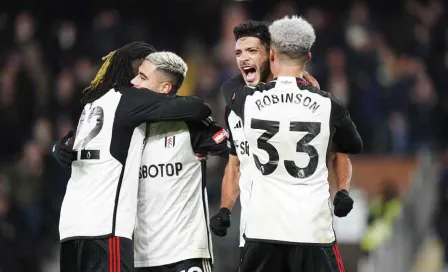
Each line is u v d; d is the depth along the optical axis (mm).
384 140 57312
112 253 23203
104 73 24641
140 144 23969
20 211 49094
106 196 23453
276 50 22703
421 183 55156
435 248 56312
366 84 58188
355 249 44969
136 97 23781
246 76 24469
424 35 63875
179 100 23797
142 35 62906
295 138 22312
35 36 64562
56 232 50500
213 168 46438
